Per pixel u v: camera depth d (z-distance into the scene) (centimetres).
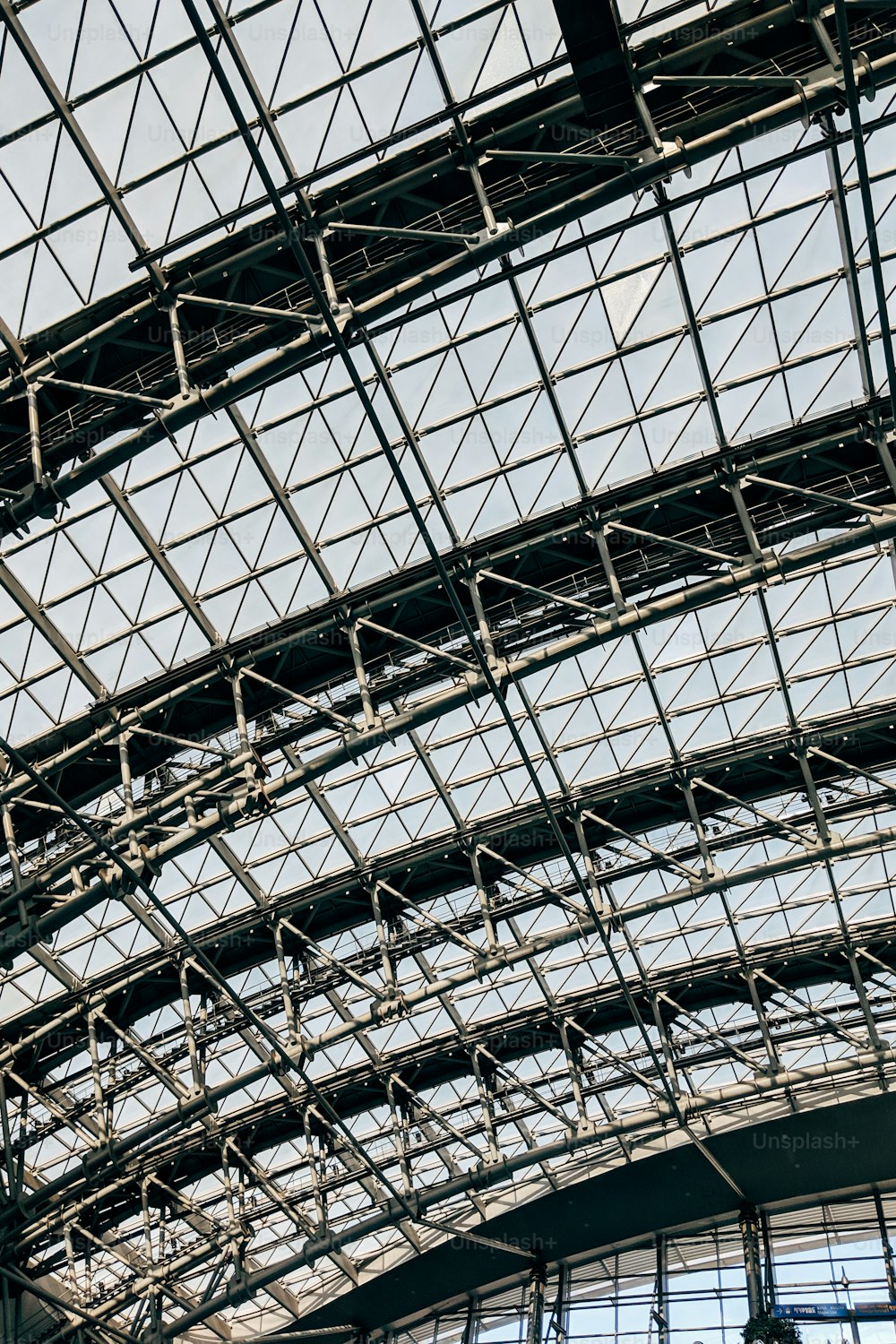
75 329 2442
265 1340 4191
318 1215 4188
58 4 2138
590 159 2202
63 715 2909
